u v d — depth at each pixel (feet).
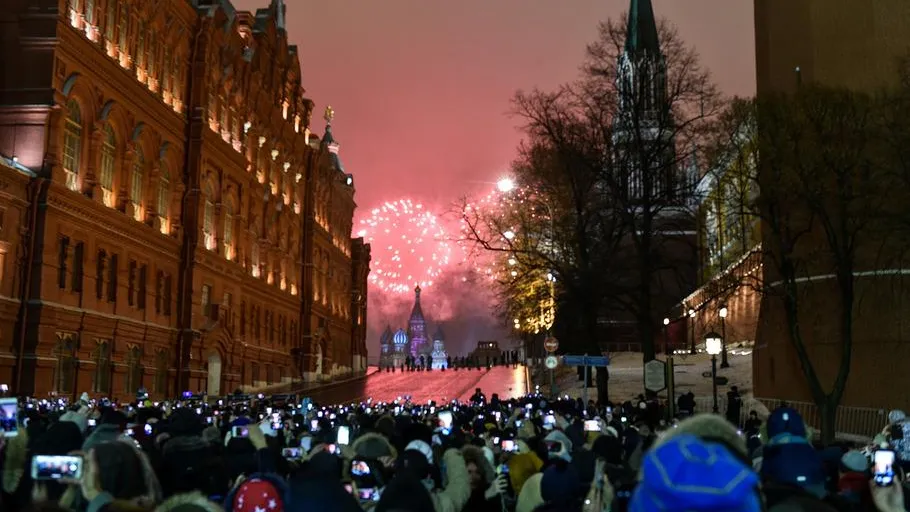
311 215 307.99
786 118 105.40
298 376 288.51
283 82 288.92
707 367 198.49
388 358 603.67
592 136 132.36
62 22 141.08
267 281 258.98
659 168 129.39
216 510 19.01
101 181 157.38
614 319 261.85
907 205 106.22
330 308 337.31
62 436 26.21
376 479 32.37
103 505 19.40
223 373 210.59
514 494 37.55
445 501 29.32
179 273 190.29
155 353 176.65
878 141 112.57
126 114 164.14
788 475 23.71
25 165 138.00
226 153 212.84
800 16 137.80
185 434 32.96
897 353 122.31
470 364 372.38
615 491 29.71
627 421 77.10
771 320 142.72
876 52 130.00
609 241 131.54
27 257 134.92
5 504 25.23
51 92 139.13
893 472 25.38
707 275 184.75
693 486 10.70
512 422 64.95
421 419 73.56
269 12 280.31
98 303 154.30
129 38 167.73
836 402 97.30
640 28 142.92
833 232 102.22
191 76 198.49
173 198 188.75
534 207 145.69
